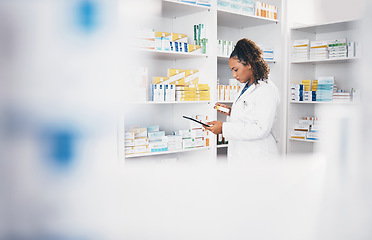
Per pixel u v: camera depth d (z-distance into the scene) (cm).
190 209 59
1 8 44
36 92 44
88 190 46
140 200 53
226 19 317
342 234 59
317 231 62
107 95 48
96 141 47
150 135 249
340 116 80
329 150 67
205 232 58
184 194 60
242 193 64
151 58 289
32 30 45
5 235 42
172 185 61
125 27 52
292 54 342
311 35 363
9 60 45
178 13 291
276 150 222
